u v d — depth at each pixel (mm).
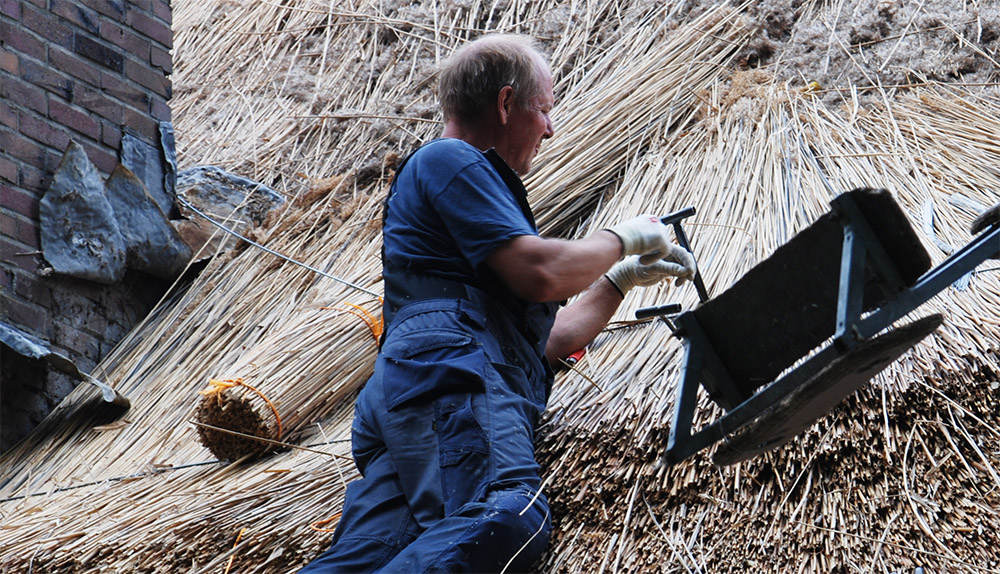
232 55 9953
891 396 4852
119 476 6496
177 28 10609
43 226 7402
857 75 7582
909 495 4703
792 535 4707
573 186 7121
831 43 7836
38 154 7477
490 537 4426
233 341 7211
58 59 7668
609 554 4785
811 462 4863
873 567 4582
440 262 4988
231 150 8867
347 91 9102
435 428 4688
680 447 3992
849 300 3619
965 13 7801
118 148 7914
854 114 7137
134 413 7047
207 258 8016
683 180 6777
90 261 7500
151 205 7859
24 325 7188
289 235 7781
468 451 4629
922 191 6254
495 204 4902
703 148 7039
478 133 5422
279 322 7148
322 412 6199
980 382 4898
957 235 5859
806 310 3957
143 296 7914
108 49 7977
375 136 8516
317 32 9867
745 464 4895
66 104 7668
